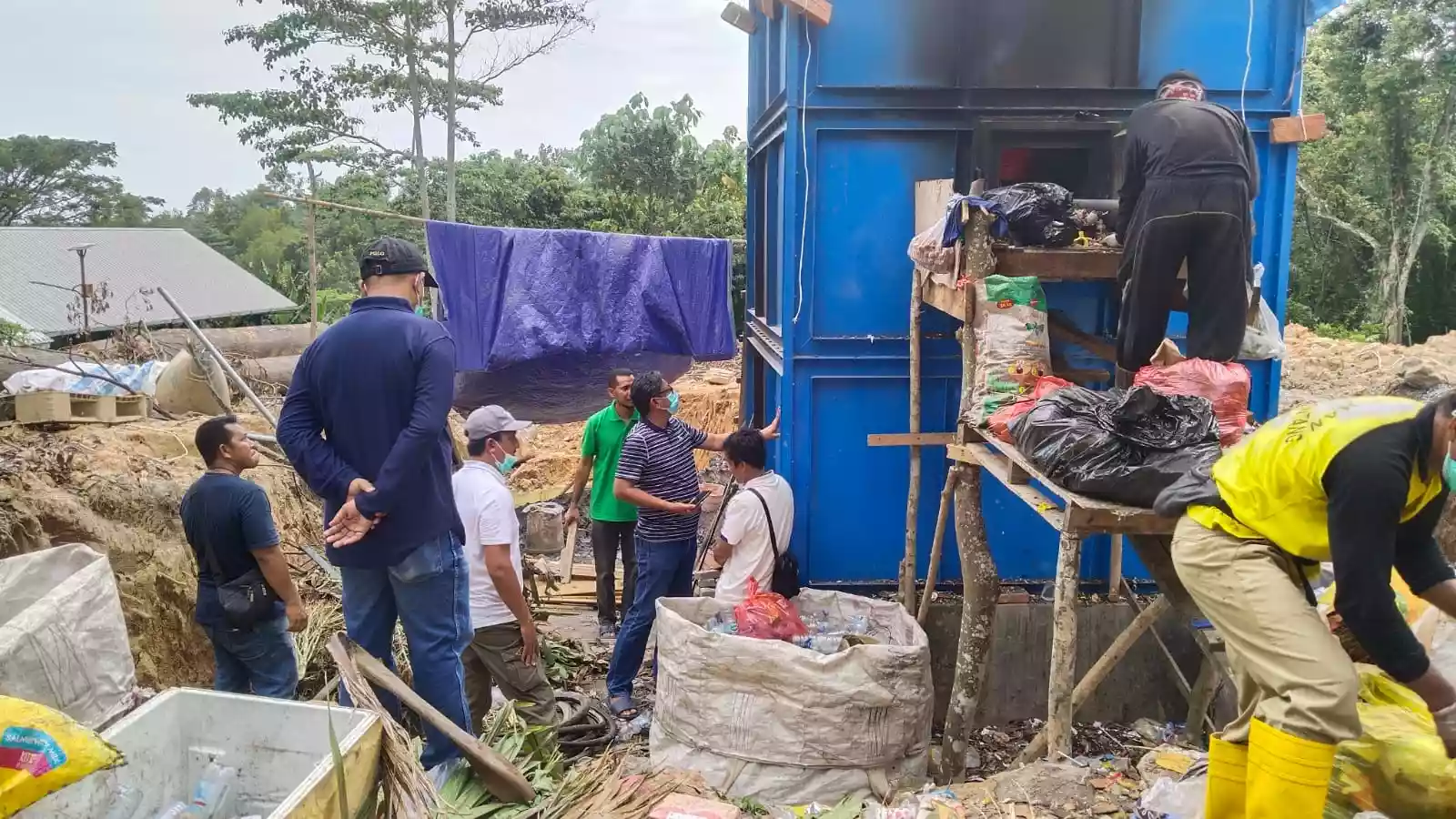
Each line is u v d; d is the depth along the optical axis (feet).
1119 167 18.52
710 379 52.39
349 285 105.09
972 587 15.44
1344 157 94.32
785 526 16.78
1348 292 101.35
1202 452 11.21
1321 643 8.56
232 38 77.00
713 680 14.52
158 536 19.52
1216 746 10.01
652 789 13.00
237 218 171.94
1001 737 18.81
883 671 14.08
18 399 26.94
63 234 107.96
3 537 16.69
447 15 73.67
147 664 17.44
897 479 20.04
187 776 8.87
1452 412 7.67
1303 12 18.79
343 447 11.75
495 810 11.85
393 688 10.93
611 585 23.47
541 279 25.05
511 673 15.61
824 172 19.20
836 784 14.05
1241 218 13.82
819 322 19.61
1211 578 9.23
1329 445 8.18
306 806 7.43
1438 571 8.89
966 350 15.53
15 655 8.70
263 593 14.97
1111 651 13.96
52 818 7.64
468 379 26.84
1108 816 11.56
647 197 82.23
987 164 18.83
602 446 22.84
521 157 111.86
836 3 18.81
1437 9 86.89
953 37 18.89
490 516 14.97
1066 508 11.89
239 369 38.14
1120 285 15.28
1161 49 18.95
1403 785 9.41
